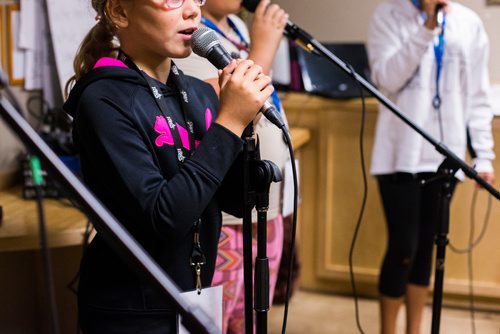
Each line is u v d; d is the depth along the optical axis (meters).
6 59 2.30
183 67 1.71
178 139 1.25
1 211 1.98
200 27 1.29
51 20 2.23
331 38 3.53
